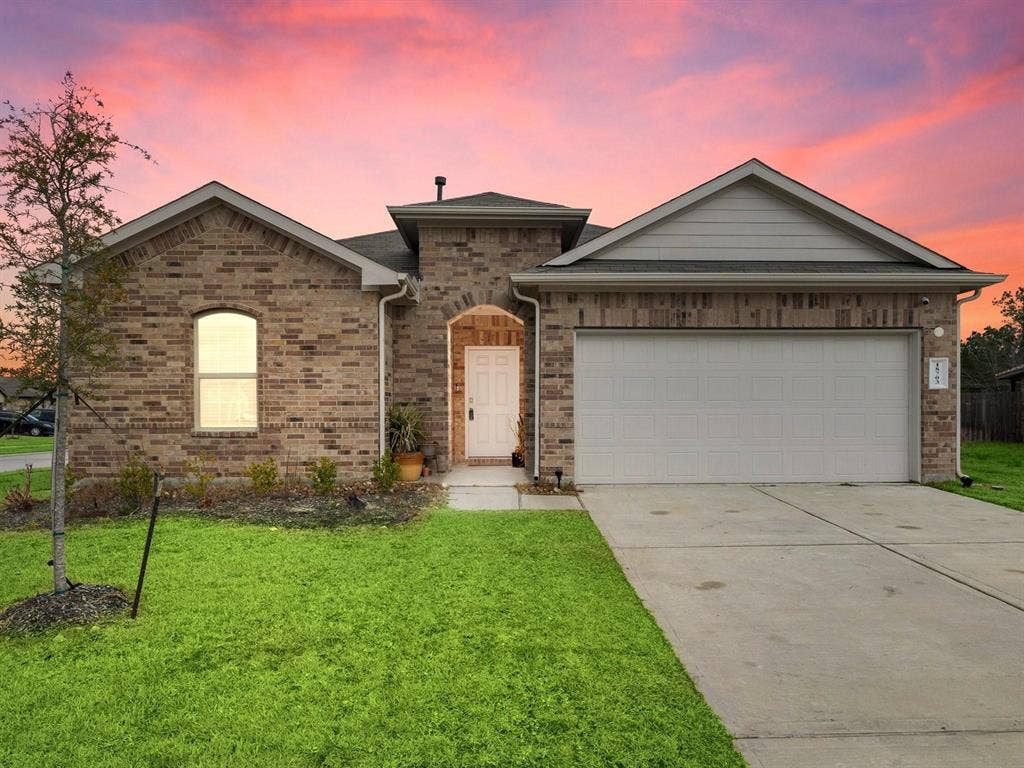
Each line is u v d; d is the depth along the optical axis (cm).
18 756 261
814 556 586
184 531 664
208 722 288
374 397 959
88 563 545
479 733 278
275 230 945
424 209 1091
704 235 1049
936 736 283
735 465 1000
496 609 436
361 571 523
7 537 645
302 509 775
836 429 1009
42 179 429
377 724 285
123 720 290
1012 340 4250
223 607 437
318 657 357
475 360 1301
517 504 831
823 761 261
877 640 394
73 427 927
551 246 1142
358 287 956
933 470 998
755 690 327
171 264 941
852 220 1031
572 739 274
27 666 347
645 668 345
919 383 998
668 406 997
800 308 994
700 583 507
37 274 450
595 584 493
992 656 371
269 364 951
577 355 992
